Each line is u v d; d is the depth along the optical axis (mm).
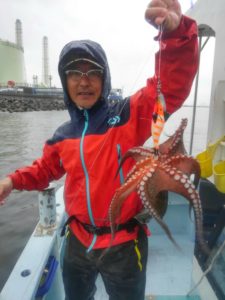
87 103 1811
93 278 2031
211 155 2482
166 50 1508
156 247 3574
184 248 3521
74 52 1763
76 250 1922
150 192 1279
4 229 7852
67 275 2031
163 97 1469
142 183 1267
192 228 3664
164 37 1491
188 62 1532
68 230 2033
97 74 1795
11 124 32344
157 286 2953
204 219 3314
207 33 3133
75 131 1917
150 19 1427
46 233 2760
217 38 2693
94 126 1825
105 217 1763
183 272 3150
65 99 1993
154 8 1379
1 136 23625
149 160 1392
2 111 50344
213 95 2842
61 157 1949
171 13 1377
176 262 3309
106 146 1752
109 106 1924
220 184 2238
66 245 2035
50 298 2639
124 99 1883
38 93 66688
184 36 1459
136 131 1772
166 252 3479
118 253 1758
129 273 1769
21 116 43719
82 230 1894
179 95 1597
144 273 1862
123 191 1343
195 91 3375
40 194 2797
